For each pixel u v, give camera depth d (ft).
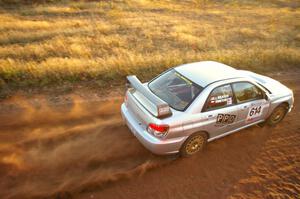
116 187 13.43
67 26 51.70
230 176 14.96
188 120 14.40
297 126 20.79
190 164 15.60
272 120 20.02
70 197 12.64
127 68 28.84
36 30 47.57
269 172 15.56
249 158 16.61
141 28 53.98
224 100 15.87
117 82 26.84
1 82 23.70
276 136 19.21
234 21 70.90
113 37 44.11
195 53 37.06
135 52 36.83
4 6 68.64
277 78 31.86
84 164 14.87
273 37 54.19
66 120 19.22
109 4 81.66
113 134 17.92
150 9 79.87
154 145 14.10
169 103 15.05
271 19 76.48
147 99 14.60
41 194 12.65
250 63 35.06
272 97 18.53
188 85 15.70
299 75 33.58
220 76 16.28
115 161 15.31
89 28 50.34
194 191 13.67
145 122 14.47
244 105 16.83
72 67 27.50
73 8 71.87
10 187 12.96
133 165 15.11
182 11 80.94
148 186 13.69
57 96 22.93
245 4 108.37
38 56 33.60
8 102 21.21
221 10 90.22
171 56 33.86
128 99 16.33
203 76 16.08
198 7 91.97
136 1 89.30
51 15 62.39
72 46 36.68
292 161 16.72
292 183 14.89
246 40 50.85
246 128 19.90
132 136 17.81
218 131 16.48
